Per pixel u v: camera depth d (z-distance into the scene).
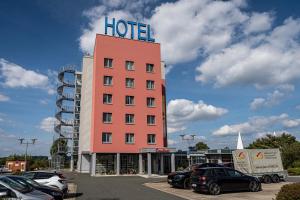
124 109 49.47
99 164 47.25
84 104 60.44
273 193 20.72
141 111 50.34
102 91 48.91
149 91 51.59
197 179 20.95
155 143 50.09
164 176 41.72
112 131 47.97
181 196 19.36
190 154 53.66
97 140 46.78
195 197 18.91
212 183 20.25
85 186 26.78
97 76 49.16
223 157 52.19
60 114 67.56
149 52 53.12
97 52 50.06
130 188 24.77
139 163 47.59
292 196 10.95
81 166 55.50
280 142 69.69
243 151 29.33
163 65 62.25
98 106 48.12
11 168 60.22
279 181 29.64
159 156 50.19
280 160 30.34
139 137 49.28
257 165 29.03
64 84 67.56
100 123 47.62
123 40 52.03
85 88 60.91
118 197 18.92
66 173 52.81
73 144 66.50
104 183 30.08
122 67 50.94
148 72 52.31
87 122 57.03
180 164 53.81
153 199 17.91
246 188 21.64
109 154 48.09
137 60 52.12
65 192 20.00
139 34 54.62
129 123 49.22
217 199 17.91
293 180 32.41
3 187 10.29
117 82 50.06
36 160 78.88
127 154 49.00
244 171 28.83
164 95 60.84
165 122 59.56
